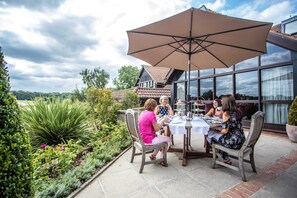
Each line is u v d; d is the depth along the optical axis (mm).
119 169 2844
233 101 2697
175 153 3604
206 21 2432
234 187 2252
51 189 2045
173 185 2314
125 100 8938
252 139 2461
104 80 22156
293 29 7914
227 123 2617
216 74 7879
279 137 5012
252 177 2523
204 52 3732
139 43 3143
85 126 4602
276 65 5723
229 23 2459
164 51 3666
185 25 2559
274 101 5828
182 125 2773
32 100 4305
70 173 2461
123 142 4152
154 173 2684
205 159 3266
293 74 5270
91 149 3900
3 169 1095
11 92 1313
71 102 4957
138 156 3500
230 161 2904
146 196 2066
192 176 2570
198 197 2035
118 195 2096
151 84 18266
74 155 2918
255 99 6453
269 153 3541
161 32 2785
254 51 3281
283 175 2572
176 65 4355
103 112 6605
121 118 6738
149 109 3076
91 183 2391
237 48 3295
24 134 1341
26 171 1292
